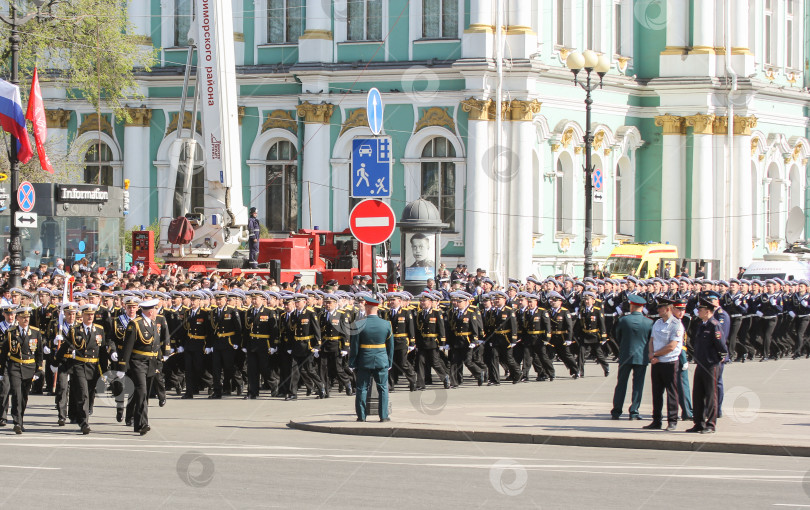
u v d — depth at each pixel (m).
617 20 62.94
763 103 67.38
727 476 18.25
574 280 39.91
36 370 24.30
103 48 53.72
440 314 32.06
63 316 24.34
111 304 30.00
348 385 31.39
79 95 59.97
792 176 71.50
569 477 18.02
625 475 18.23
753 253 67.00
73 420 25.62
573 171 59.34
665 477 18.08
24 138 36.88
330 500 16.12
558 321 34.34
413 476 18.08
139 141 59.62
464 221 55.47
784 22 70.38
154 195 59.78
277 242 45.41
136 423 23.59
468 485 17.30
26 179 52.09
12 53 37.19
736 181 63.94
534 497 16.38
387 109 56.75
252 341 30.88
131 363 23.69
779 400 28.39
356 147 24.83
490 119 55.34
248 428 24.70
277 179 58.91
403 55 56.50
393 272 44.69
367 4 57.22
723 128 63.66
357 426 23.70
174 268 39.69
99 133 53.84
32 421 26.12
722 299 41.09
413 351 32.56
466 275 46.09
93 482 17.50
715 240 63.72
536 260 57.28
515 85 55.31
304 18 57.91
